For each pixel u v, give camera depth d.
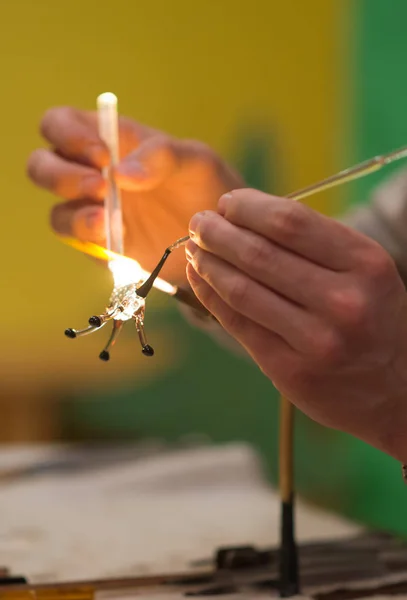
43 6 1.73
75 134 0.74
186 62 1.85
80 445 1.34
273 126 1.91
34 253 1.77
